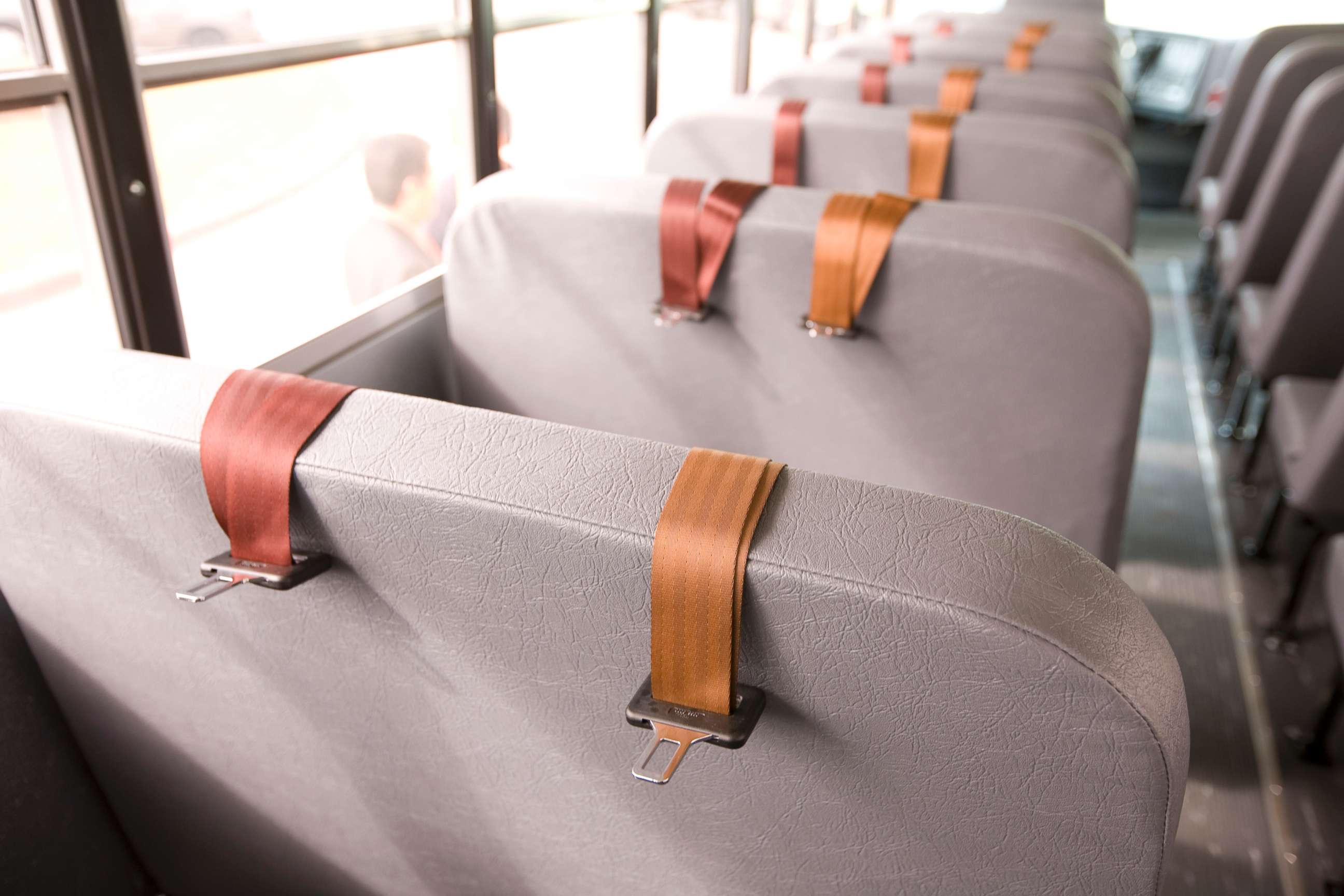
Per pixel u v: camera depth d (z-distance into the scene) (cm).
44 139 102
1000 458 121
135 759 86
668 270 121
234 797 83
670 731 53
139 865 98
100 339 114
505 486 55
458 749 68
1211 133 371
